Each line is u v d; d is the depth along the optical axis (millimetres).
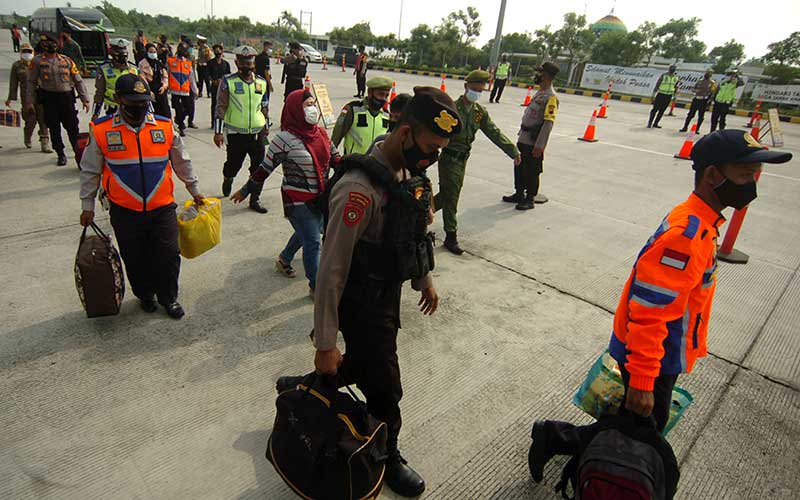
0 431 2336
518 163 4867
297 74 11039
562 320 3695
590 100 23000
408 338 3332
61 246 4207
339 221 1614
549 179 7664
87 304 2959
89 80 15320
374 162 1628
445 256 4676
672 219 1646
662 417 1854
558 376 3053
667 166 8992
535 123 5727
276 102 12875
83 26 17453
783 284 4508
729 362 3287
